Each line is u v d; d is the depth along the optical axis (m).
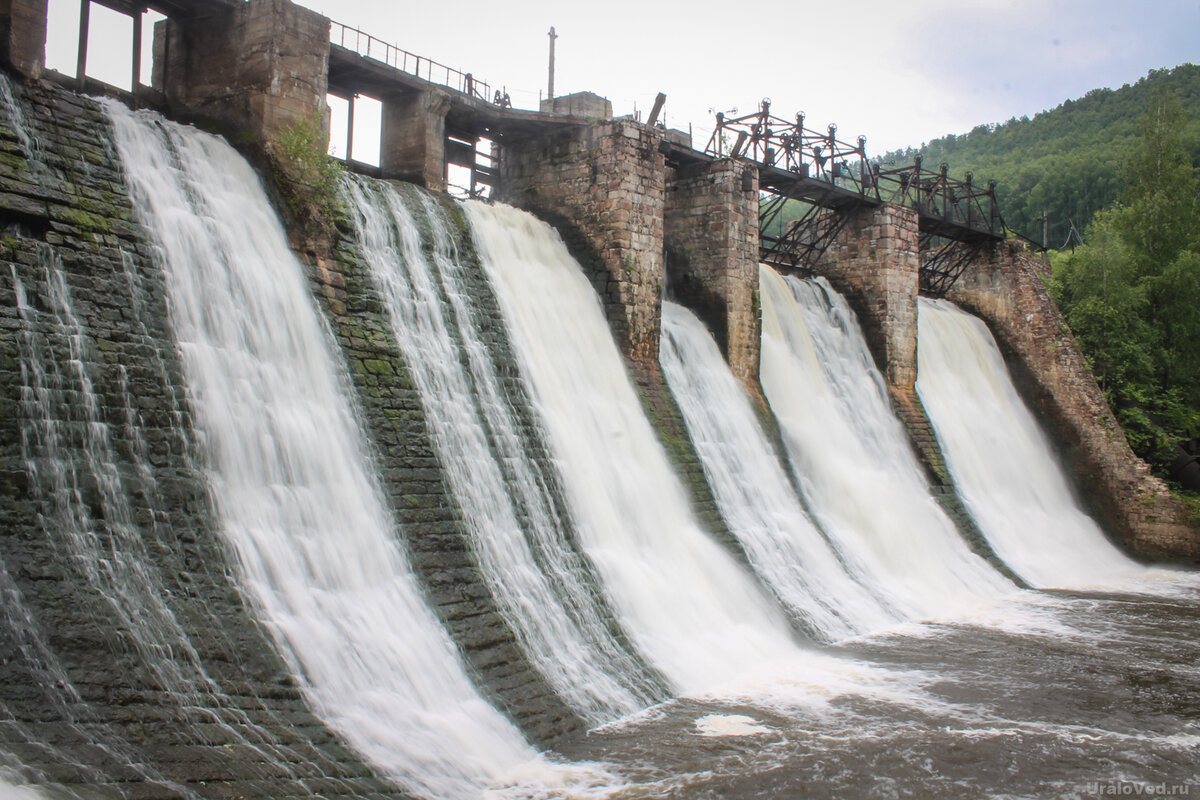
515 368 27.83
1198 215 62.56
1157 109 63.62
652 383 32.91
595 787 16.66
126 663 15.22
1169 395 57.44
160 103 27.33
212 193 22.88
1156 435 55.03
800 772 17.55
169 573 17.12
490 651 20.45
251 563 18.33
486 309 28.38
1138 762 18.73
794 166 43.78
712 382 35.81
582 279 33.47
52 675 14.41
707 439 33.31
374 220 26.59
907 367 46.78
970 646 27.91
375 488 21.81
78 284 19.03
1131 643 28.80
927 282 58.69
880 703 22.08
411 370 24.64
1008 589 37.81
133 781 13.03
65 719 13.86
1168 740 20.08
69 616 15.34
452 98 32.12
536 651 21.30
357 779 15.23
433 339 26.00
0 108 19.70
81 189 20.16
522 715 19.12
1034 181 134.25
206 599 17.16
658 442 31.03
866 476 38.97
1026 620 32.09
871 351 46.50
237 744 14.85
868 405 43.94
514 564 23.23
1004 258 56.16
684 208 38.56
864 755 18.53
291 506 19.88
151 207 21.19
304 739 15.69
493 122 34.28
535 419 27.19
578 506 26.36
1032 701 22.62
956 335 52.91
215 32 26.55
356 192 26.70
